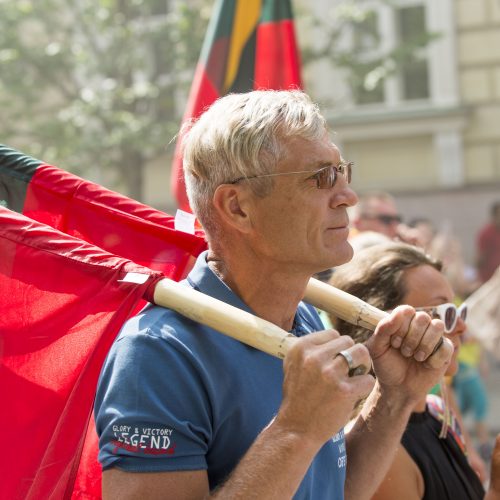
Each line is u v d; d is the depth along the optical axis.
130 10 11.37
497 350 4.91
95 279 1.81
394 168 14.06
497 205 11.40
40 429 1.83
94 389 1.80
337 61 11.75
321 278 2.98
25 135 11.67
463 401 6.12
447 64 13.66
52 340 1.83
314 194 1.76
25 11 11.23
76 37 11.70
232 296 1.84
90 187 2.18
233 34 3.73
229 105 1.81
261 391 1.75
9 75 11.27
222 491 1.57
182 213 2.16
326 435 1.58
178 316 1.74
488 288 5.01
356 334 2.47
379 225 5.29
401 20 13.59
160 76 11.91
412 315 1.86
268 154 1.75
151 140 10.84
